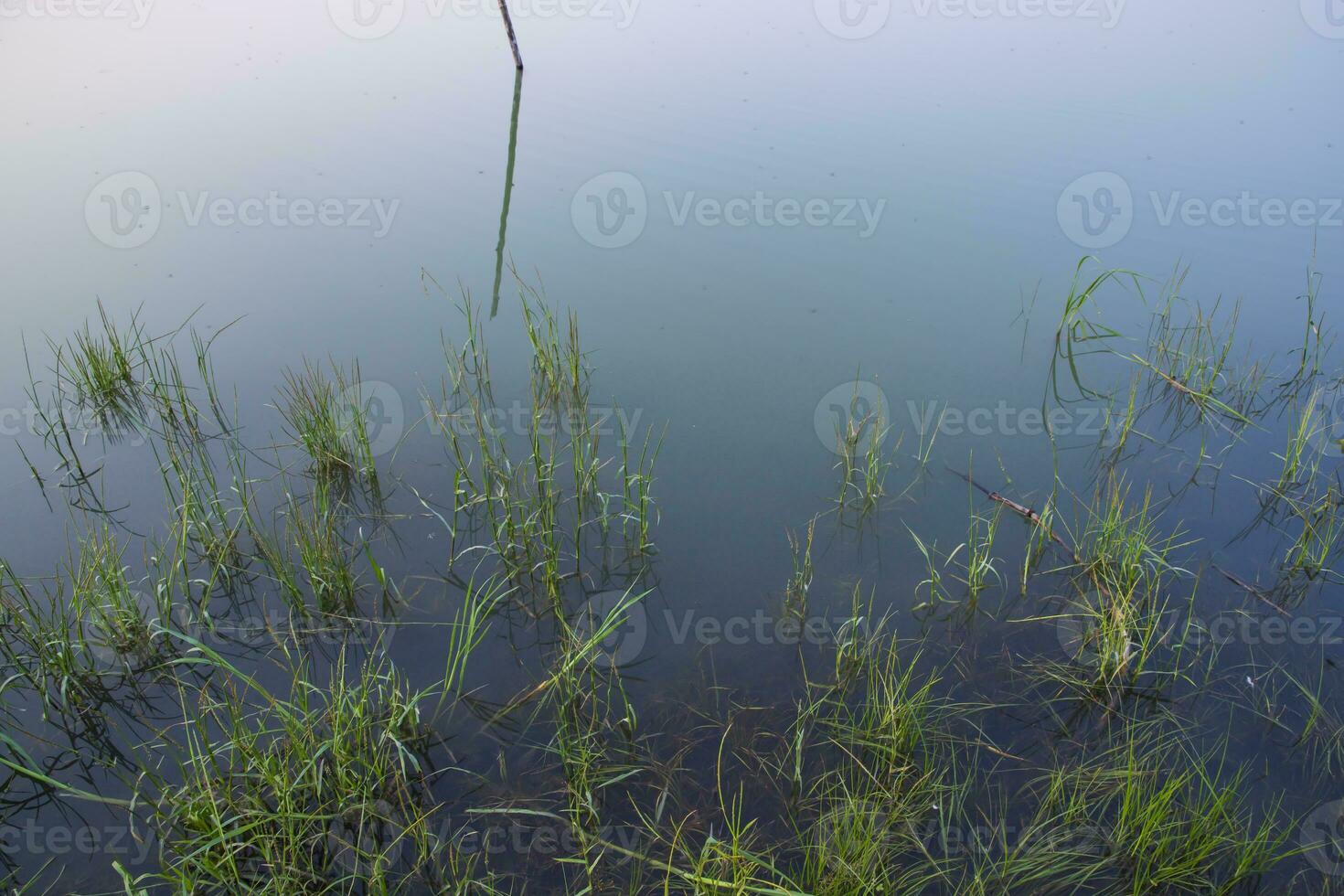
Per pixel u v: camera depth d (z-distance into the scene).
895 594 3.73
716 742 3.11
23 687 3.29
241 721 3.02
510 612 3.66
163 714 3.22
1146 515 4.05
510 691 3.32
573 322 5.29
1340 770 2.97
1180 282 5.49
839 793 2.93
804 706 3.24
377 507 4.15
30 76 8.23
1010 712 3.21
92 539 3.90
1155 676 3.31
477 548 3.95
